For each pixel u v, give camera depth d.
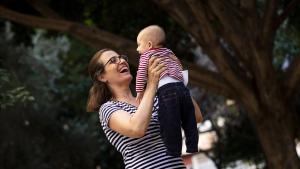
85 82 30.33
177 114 6.48
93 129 30.42
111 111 6.41
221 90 17.34
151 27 6.87
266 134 17.19
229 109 26.50
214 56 16.69
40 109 26.84
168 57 6.71
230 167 26.22
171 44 21.41
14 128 25.11
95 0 20.14
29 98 13.62
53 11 18.25
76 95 30.33
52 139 27.39
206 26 16.20
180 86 6.62
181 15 16.55
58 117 29.34
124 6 19.59
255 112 17.23
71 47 26.73
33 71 27.78
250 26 16.44
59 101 30.20
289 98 17.30
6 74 14.50
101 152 30.45
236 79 16.89
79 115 30.73
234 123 26.14
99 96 6.85
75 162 27.89
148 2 19.53
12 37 25.33
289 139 17.03
